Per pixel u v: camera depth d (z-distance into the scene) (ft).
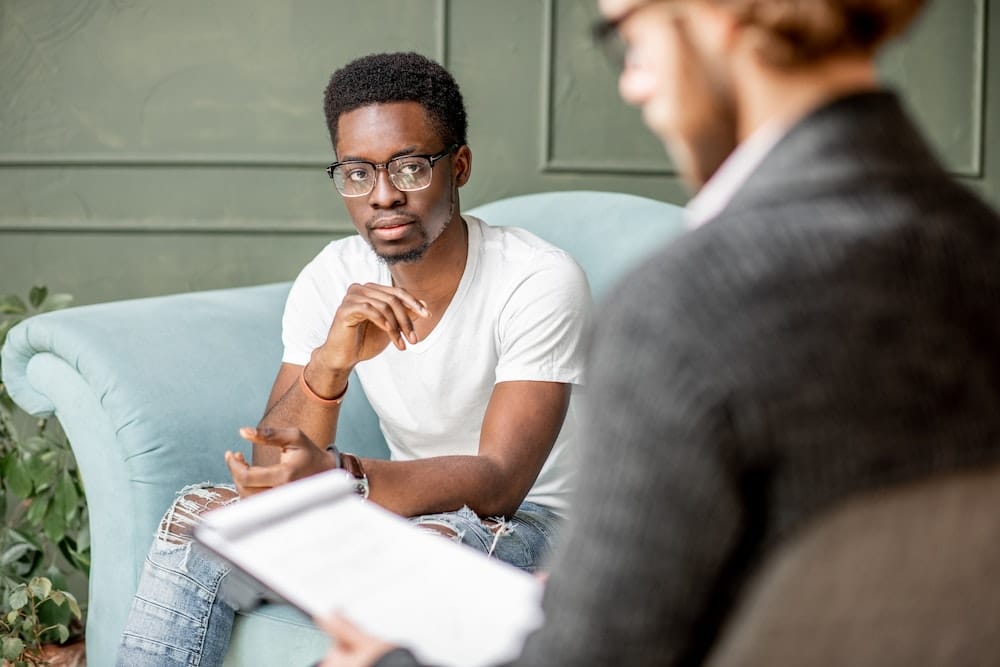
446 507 5.31
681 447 2.11
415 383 6.17
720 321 2.11
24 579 7.81
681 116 2.37
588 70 9.55
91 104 9.52
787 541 2.16
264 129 9.57
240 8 9.43
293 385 5.93
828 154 2.21
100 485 6.17
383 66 5.78
